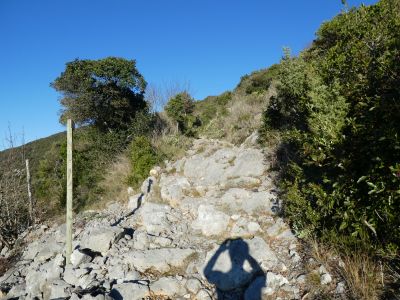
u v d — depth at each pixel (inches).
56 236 334.0
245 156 326.0
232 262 207.0
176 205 307.9
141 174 400.5
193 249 233.5
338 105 181.0
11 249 374.6
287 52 300.2
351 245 170.7
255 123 409.1
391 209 138.7
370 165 153.9
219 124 489.7
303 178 205.8
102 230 267.7
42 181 534.9
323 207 175.5
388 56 159.8
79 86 557.3
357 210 155.7
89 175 483.2
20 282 280.8
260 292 183.0
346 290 160.2
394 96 155.0
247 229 237.6
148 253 233.5
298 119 280.4
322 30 293.0
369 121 160.1
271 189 270.7
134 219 306.7
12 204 437.4
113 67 563.2
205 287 201.8
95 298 190.5
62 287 229.0
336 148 170.9
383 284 152.0
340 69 189.2
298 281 179.8
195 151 415.2
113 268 230.7
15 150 500.7
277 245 215.9
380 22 188.7
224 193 289.1
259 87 713.0
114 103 560.1
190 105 797.9
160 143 464.4
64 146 546.6
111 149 526.0
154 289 203.9
